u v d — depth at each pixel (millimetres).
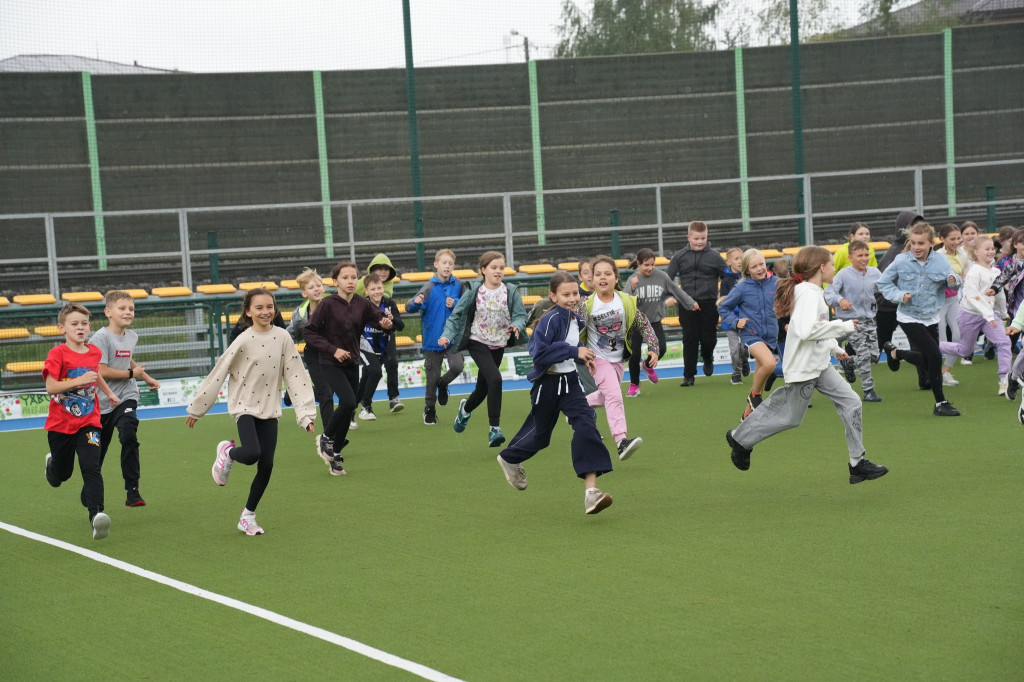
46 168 21219
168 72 21703
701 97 23281
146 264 21609
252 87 22016
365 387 11875
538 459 9273
